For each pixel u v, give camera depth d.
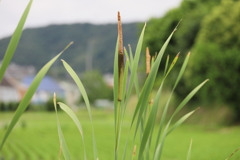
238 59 26.70
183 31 38.25
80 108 98.12
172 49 42.31
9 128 1.09
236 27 28.92
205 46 28.25
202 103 37.59
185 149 17.81
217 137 24.39
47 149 17.92
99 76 103.56
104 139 25.39
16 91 99.62
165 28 43.66
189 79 30.28
